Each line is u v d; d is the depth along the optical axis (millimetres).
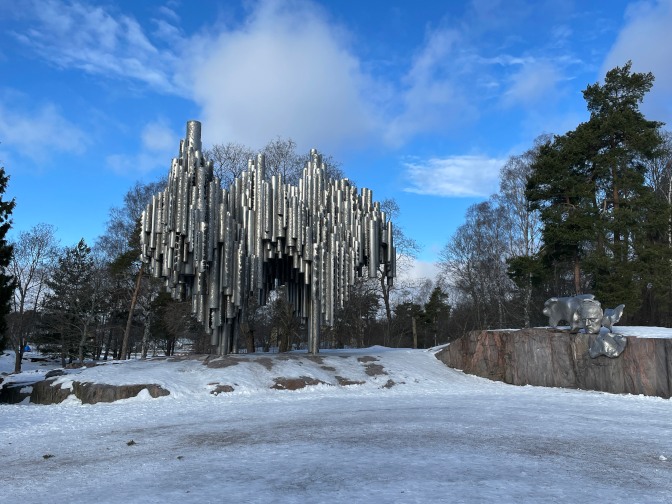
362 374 20500
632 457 8078
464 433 10047
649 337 18234
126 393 15859
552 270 35719
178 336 46188
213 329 22938
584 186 31609
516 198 40312
